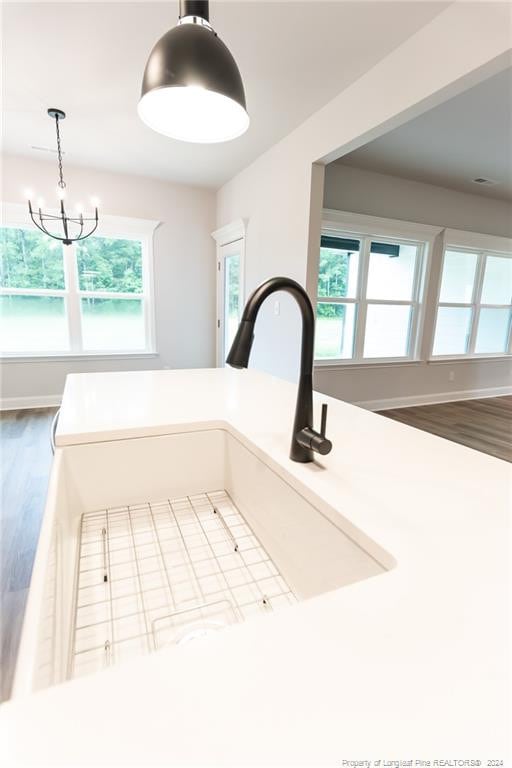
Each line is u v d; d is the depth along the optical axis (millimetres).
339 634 383
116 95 2623
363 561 572
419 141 3268
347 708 311
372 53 2123
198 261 4762
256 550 833
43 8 1851
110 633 598
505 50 1575
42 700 306
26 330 4145
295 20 1879
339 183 3875
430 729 298
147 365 4699
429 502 659
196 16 980
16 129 3139
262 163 3559
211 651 358
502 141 3256
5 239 3936
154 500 1037
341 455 854
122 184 4203
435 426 4047
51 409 4117
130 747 276
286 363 3303
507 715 310
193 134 1198
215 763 269
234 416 1106
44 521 612
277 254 3363
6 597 1516
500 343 5668
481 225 4918
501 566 498
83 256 4246
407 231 4344
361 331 4402
